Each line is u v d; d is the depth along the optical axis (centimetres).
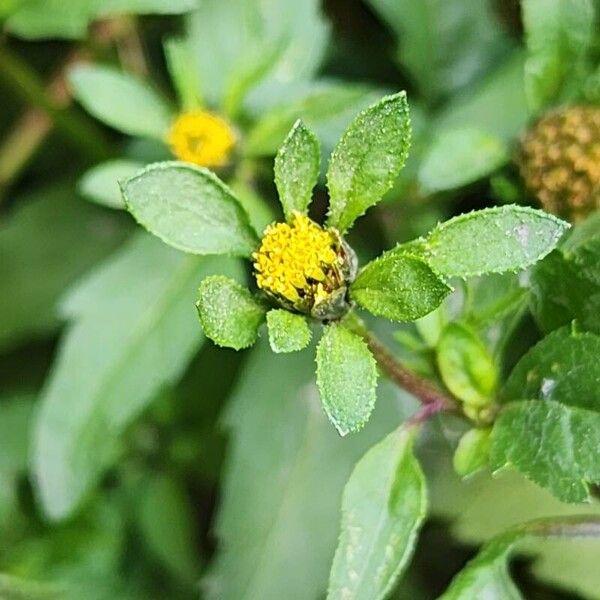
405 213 25
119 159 27
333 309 18
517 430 19
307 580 24
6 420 28
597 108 22
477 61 26
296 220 18
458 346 19
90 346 25
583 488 18
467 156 23
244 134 24
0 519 27
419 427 19
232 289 18
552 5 22
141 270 25
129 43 28
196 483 28
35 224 28
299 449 25
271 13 25
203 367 27
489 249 18
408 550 19
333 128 24
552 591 24
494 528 22
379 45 28
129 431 27
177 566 27
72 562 27
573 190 22
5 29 25
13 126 30
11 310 28
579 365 19
